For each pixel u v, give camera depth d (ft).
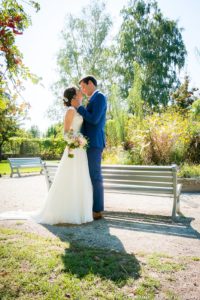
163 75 98.07
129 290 7.95
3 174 46.70
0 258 9.73
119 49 99.81
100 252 10.61
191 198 23.30
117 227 14.46
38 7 7.07
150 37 100.01
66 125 15.44
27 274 8.64
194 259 10.19
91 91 16.28
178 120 39.06
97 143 15.88
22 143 96.58
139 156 35.50
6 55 6.73
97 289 7.92
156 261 9.83
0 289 7.83
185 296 7.71
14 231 13.00
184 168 30.73
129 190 16.63
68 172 15.24
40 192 26.81
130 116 47.62
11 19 6.41
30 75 7.20
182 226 14.67
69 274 8.69
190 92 86.02
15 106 7.65
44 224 14.94
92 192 16.02
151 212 18.06
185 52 101.24
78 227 14.40
